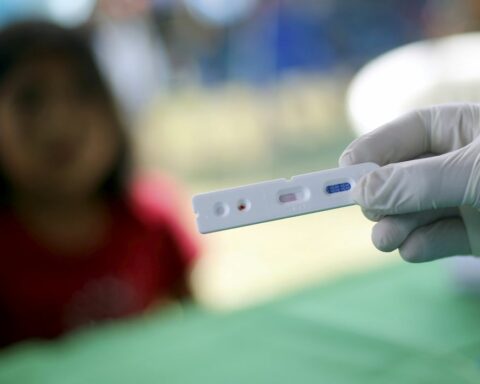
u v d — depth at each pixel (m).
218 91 4.26
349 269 1.19
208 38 4.14
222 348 0.85
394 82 1.29
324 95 4.33
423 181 0.55
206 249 1.42
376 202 0.56
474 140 0.59
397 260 1.15
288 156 3.88
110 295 1.22
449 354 0.79
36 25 1.14
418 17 4.28
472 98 1.25
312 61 4.36
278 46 4.29
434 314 0.91
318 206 0.55
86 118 1.16
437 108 0.65
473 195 0.55
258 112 4.25
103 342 0.88
